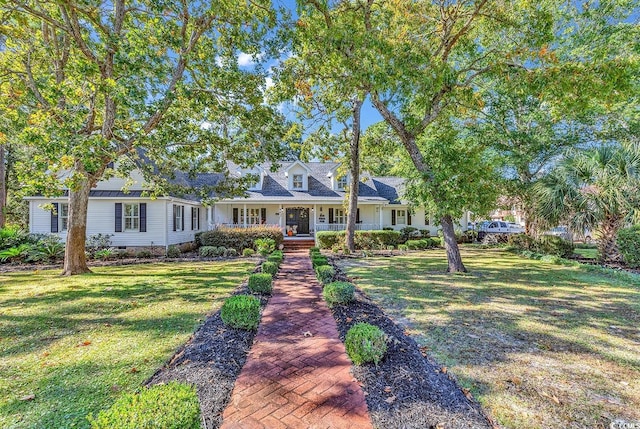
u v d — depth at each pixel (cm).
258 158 1124
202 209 2011
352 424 235
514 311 527
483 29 923
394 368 312
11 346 386
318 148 1478
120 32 826
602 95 680
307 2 699
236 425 235
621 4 1112
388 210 2200
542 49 704
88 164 657
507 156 1360
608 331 430
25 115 899
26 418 243
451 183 826
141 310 544
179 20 868
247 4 779
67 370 322
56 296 648
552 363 334
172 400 193
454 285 743
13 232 1291
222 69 919
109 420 175
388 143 1370
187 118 1097
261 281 634
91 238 1368
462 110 1026
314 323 471
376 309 524
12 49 890
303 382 297
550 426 232
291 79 869
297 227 2080
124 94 671
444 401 259
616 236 996
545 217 1086
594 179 983
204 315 514
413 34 832
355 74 696
